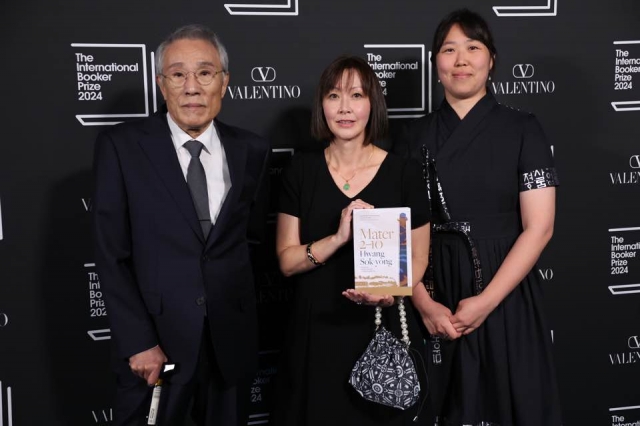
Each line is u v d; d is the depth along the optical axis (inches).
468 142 84.2
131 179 71.7
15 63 88.2
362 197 78.4
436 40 86.1
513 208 85.0
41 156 90.4
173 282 72.5
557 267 109.6
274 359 101.9
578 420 111.3
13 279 90.9
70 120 91.0
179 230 72.5
